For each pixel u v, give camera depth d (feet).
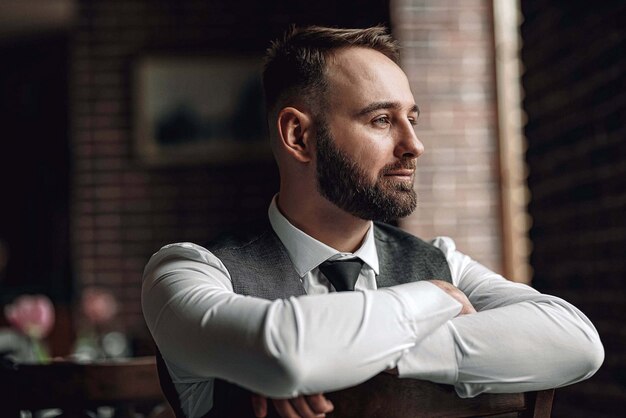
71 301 21.66
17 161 22.81
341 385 3.50
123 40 18.17
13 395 5.42
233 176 18.12
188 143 18.08
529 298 4.47
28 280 22.65
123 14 18.20
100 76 18.10
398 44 4.51
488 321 3.92
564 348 3.98
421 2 13.37
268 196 18.13
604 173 10.12
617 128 9.71
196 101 18.10
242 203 18.07
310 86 4.36
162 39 18.19
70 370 5.56
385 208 4.28
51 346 16.08
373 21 17.07
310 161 4.41
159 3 18.21
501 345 3.86
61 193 22.62
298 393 3.50
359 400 3.65
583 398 10.95
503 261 13.02
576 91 10.85
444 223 13.07
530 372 3.92
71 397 5.55
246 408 3.77
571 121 11.05
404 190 4.30
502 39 13.25
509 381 3.89
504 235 13.03
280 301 3.61
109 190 17.98
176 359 3.85
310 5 18.26
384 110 4.26
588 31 10.39
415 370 3.70
